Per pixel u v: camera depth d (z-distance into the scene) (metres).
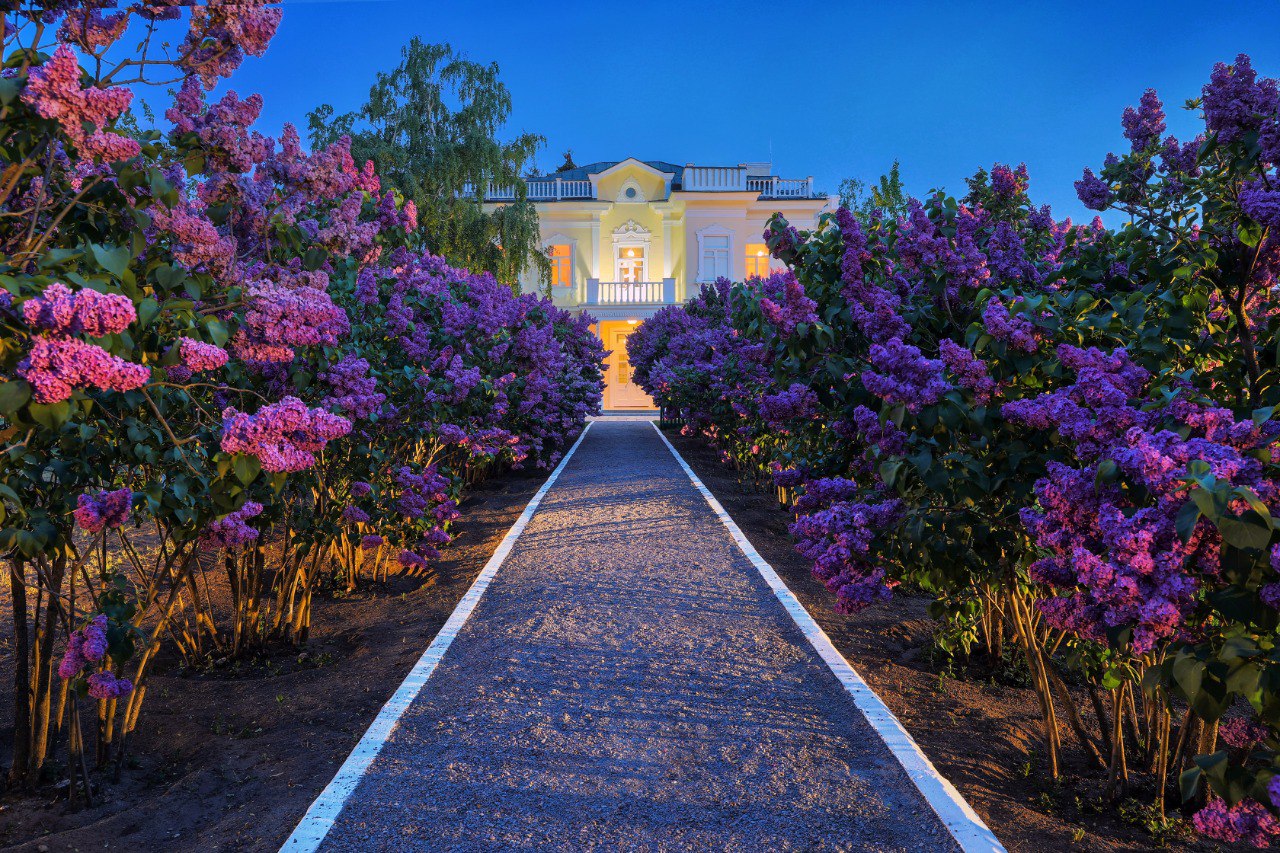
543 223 34.41
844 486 4.00
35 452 2.92
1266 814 2.07
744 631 5.36
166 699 4.48
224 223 3.91
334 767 3.60
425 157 20.19
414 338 6.95
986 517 3.40
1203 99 3.29
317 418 2.79
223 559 5.03
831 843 2.94
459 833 2.98
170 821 3.18
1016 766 3.76
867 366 4.21
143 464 3.58
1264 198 2.90
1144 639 2.11
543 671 4.64
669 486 12.07
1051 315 3.35
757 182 35.91
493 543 8.38
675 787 3.34
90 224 3.06
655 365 20.72
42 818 3.26
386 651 5.22
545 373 11.44
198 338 2.98
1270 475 2.14
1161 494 2.15
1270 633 2.04
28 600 6.02
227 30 3.06
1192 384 3.04
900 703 4.40
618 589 6.35
